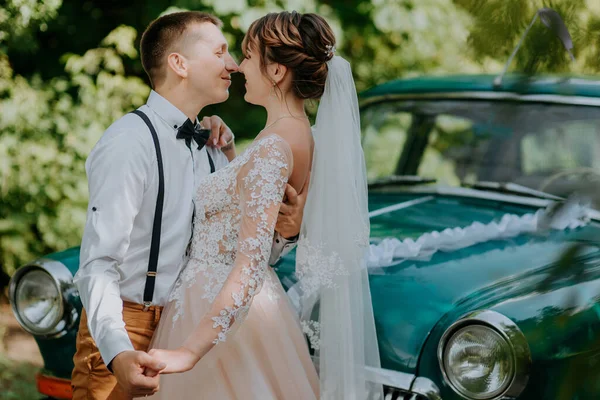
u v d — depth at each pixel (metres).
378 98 4.39
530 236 3.26
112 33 6.39
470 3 2.14
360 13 7.32
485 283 2.75
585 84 3.84
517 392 2.45
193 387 2.46
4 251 5.83
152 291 2.52
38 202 5.87
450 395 2.54
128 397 2.56
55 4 5.96
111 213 2.40
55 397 3.15
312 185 2.53
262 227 2.35
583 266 2.81
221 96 2.67
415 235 3.30
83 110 6.12
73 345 3.07
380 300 2.75
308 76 2.51
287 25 2.49
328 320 2.51
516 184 3.80
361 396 2.51
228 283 2.32
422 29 7.30
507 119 3.91
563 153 3.71
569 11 2.07
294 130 2.51
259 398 2.42
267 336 2.49
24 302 3.12
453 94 4.15
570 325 2.54
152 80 2.68
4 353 5.05
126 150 2.46
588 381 2.57
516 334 2.46
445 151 4.07
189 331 2.46
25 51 6.27
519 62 2.16
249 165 2.40
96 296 2.32
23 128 5.88
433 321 2.63
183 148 2.62
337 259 2.50
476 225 3.30
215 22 2.71
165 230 2.54
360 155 2.60
